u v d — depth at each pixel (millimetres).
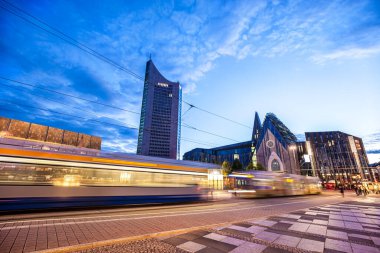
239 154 125875
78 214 8719
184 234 6098
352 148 89312
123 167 11352
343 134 91375
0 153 8016
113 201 10531
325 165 89312
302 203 16406
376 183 43656
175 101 161000
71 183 9500
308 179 32000
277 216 9484
